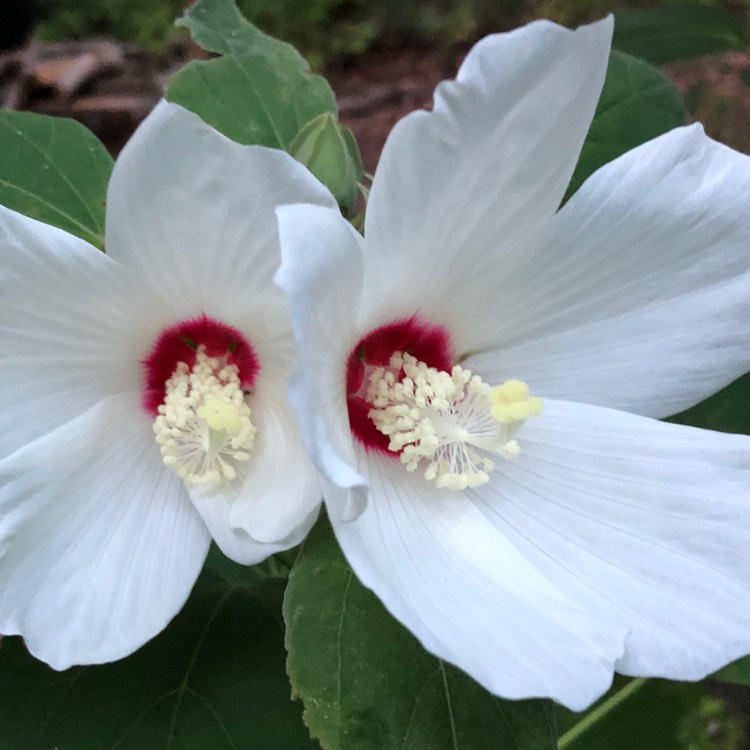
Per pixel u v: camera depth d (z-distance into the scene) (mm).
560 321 206
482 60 162
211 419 187
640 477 199
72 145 269
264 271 180
